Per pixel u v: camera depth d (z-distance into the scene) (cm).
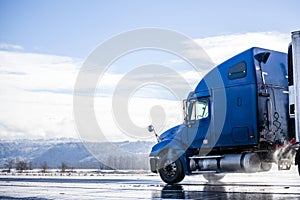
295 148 1169
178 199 898
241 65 1374
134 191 1139
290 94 1195
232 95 1381
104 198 957
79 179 1997
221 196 948
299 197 885
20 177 2470
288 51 1211
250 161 1350
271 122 1356
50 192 1168
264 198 877
